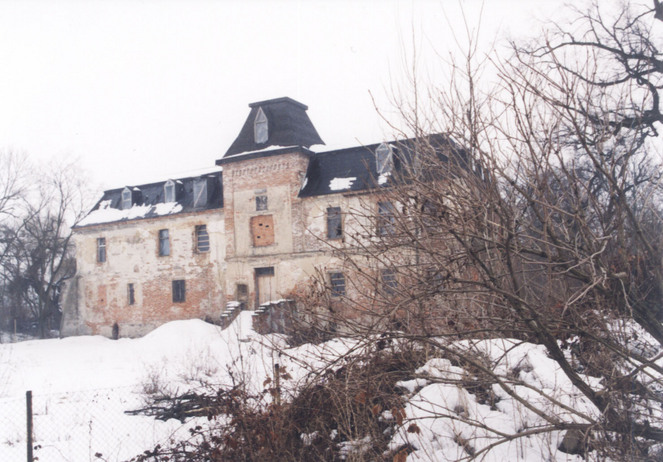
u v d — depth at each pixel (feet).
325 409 20.80
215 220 95.71
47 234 132.46
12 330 146.82
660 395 16.69
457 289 14.39
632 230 15.24
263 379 28.53
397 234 15.02
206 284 95.76
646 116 32.32
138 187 110.22
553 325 15.12
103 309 107.55
